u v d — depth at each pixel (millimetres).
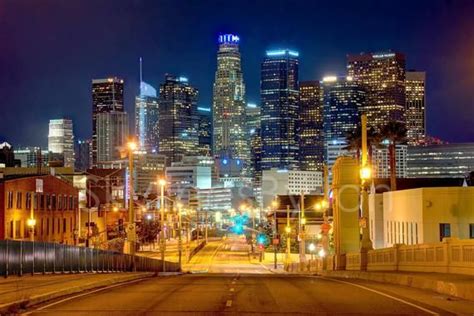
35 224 76562
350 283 29547
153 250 131000
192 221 184750
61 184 86875
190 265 106375
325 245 59875
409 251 33125
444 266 29047
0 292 23141
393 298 21844
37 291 23547
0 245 31719
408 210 61750
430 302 20625
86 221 101188
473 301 20844
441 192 56938
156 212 136625
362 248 39531
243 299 21719
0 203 70188
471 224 56188
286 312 18250
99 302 21078
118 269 50969
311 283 29656
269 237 140000
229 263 112000
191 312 18281
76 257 42031
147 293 24328
